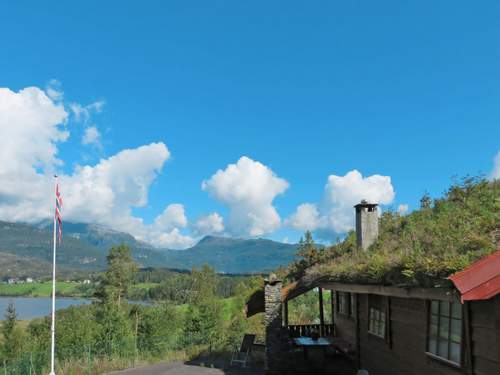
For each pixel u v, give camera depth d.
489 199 9.52
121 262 66.88
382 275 8.70
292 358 14.58
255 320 32.31
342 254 14.94
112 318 28.75
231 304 42.69
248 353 20.05
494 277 5.84
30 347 30.58
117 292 64.81
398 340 10.42
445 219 9.47
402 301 10.18
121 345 23.00
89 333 27.94
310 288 14.89
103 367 18.48
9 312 36.25
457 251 6.86
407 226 11.73
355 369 13.95
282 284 15.16
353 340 15.09
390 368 10.95
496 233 7.00
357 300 13.94
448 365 7.79
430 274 6.76
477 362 6.71
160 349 23.84
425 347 8.77
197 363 19.09
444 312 8.05
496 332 6.17
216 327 30.20
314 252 17.84
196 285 75.88
